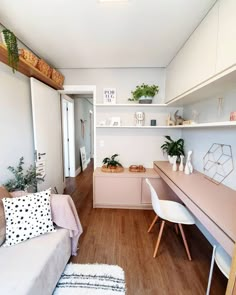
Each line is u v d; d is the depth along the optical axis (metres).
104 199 2.94
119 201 2.94
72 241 1.77
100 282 1.52
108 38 2.06
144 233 2.26
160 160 3.27
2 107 1.82
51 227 1.54
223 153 1.87
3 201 1.48
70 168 4.75
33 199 1.55
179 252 1.92
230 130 1.75
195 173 2.36
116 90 3.12
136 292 1.45
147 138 3.23
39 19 1.71
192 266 1.73
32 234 1.45
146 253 1.89
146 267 1.70
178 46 2.22
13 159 2.02
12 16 1.66
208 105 2.19
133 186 2.89
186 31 1.88
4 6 1.51
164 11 1.57
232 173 1.73
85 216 2.69
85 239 2.12
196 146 2.52
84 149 5.96
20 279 1.07
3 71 1.83
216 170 2.00
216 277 1.60
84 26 1.82
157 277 1.59
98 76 3.10
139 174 2.86
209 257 1.85
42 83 2.56
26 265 1.18
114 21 1.73
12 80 1.99
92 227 2.39
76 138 4.97
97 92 3.14
